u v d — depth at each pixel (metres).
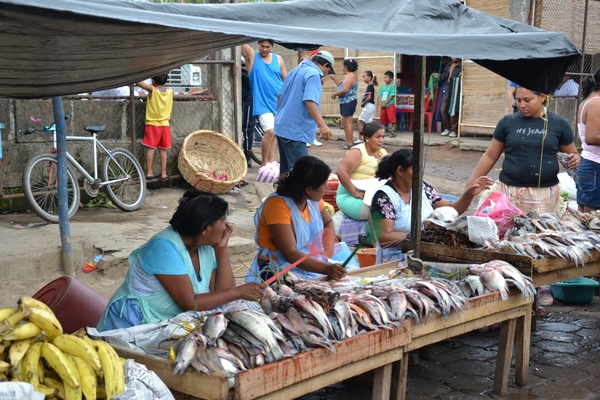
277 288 3.38
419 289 3.47
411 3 3.83
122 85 4.16
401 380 3.38
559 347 4.81
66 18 2.21
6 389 2.18
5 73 3.23
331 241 3.97
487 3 13.16
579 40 12.63
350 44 2.95
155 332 3.15
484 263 4.15
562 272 4.38
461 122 14.68
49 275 5.80
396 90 16.78
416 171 4.30
